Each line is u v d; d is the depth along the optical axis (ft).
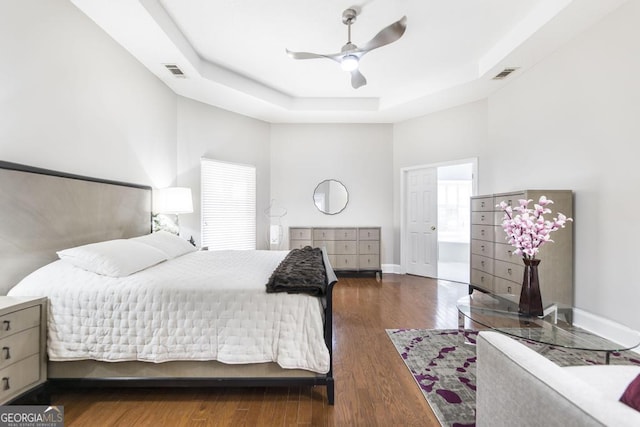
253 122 16.14
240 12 8.57
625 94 7.59
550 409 2.39
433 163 15.53
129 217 9.31
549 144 10.08
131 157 9.69
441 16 8.80
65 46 7.06
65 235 6.86
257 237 16.42
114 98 8.83
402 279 15.70
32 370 4.99
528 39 9.01
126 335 5.29
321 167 17.24
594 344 5.18
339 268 16.10
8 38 5.76
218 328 5.30
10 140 5.84
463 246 22.40
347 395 5.71
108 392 5.80
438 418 5.04
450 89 12.73
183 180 13.00
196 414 5.18
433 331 8.80
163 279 5.69
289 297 5.36
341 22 9.06
